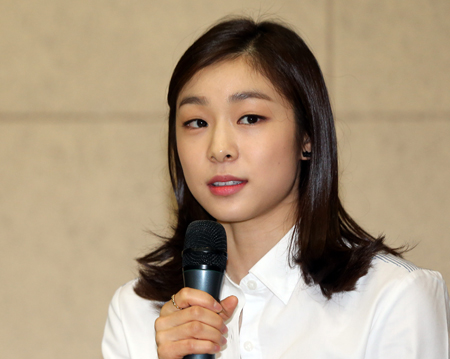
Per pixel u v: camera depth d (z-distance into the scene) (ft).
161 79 35.70
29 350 35.35
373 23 34.71
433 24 34.47
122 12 35.83
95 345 35.06
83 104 36.06
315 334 17.10
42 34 36.24
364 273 17.33
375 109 34.50
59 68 36.17
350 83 34.65
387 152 34.30
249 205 17.02
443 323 16.70
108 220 35.55
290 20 34.88
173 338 15.46
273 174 17.10
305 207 18.26
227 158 16.84
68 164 36.01
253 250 18.84
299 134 17.94
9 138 36.35
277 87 17.26
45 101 36.29
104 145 35.88
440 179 33.94
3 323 35.60
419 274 17.16
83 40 36.01
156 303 20.71
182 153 17.92
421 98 34.37
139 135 35.73
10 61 36.42
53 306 35.45
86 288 35.35
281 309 18.13
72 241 35.63
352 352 16.37
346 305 17.26
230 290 18.95
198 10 35.55
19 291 35.65
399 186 34.06
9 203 36.01
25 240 35.78
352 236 19.11
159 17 35.73
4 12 36.42
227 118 17.08
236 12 35.22
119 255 35.29
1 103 36.47
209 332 15.14
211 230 16.31
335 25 34.81
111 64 35.86
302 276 18.12
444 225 33.68
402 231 33.86
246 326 18.30
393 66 34.55
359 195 34.09
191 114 17.52
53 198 35.88
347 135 34.42
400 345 16.05
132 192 35.55
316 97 18.16
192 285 15.72
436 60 34.40
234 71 17.07
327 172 18.28
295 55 17.95
